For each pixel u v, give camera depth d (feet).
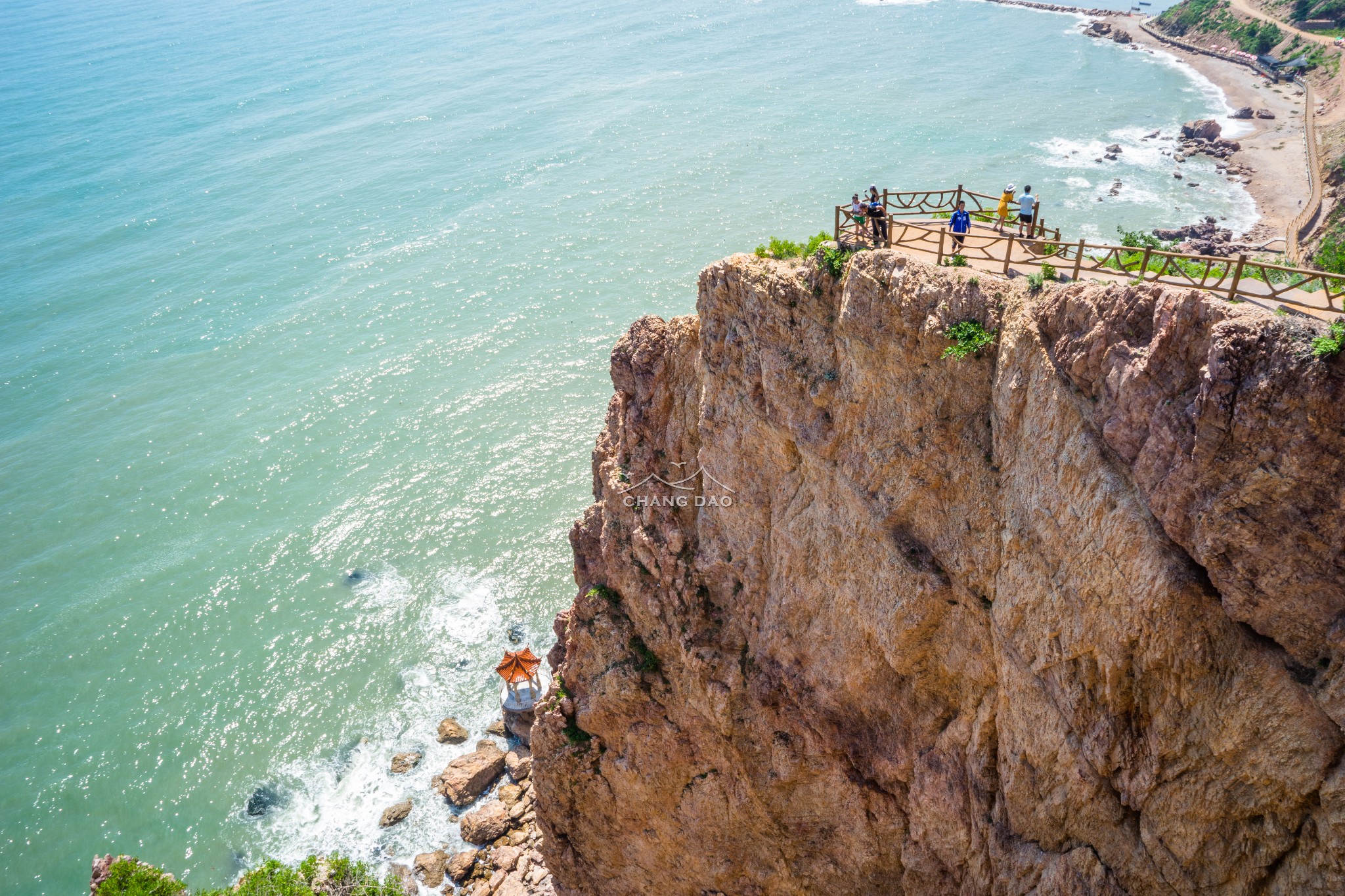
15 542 253.24
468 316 336.49
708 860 124.47
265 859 174.70
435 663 212.02
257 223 420.36
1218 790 66.85
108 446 287.28
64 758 196.75
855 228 99.25
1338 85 431.43
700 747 119.34
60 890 175.22
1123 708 71.77
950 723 92.99
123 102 616.80
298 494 263.29
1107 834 75.82
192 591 234.17
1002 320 80.02
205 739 198.70
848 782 105.29
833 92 519.60
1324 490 57.47
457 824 175.94
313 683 209.46
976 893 90.84
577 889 141.49
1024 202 97.50
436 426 284.82
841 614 99.35
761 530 109.29
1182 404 63.41
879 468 90.63
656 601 120.57
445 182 444.96
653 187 415.03
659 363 122.31
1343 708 58.85
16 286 380.58
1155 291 66.23
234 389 310.04
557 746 130.00
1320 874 62.13
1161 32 606.14
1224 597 63.57
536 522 246.68
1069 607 74.13
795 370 98.17
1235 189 362.53
